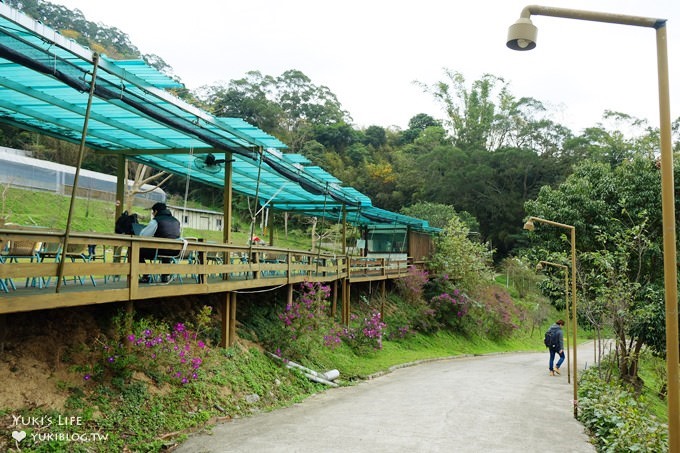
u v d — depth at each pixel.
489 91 62.25
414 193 54.91
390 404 10.96
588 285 17.64
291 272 14.80
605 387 13.34
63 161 34.59
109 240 7.11
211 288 9.70
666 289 4.29
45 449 5.91
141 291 7.77
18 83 7.77
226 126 10.16
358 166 60.88
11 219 22.05
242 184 15.87
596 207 20.05
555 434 8.94
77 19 54.72
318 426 8.62
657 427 8.91
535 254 22.47
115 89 7.73
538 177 52.38
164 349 8.68
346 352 17.11
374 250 28.80
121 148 11.60
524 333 35.00
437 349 23.64
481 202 51.56
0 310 5.55
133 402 7.56
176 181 42.22
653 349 18.38
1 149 29.81
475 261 30.64
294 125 69.88
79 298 6.59
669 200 4.29
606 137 53.75
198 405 8.59
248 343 12.03
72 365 7.29
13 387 6.43
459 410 10.54
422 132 66.81
